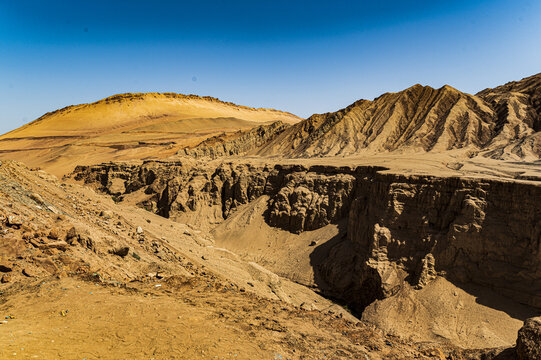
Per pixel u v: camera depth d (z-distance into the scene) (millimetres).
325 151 108188
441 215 45812
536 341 13734
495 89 120625
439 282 42031
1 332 10984
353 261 53531
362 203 57375
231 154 140250
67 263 17719
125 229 32000
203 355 11555
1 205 19484
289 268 60438
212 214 87812
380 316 41125
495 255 39844
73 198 34625
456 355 16422
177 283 19109
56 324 12297
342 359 13211
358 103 130125
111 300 14961
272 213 74750
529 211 38062
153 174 108688
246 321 15023
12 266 15789
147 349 11500
